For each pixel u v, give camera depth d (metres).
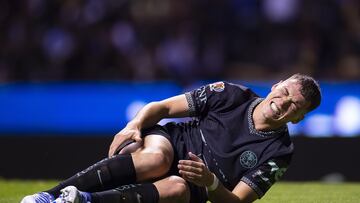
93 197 11.53
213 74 36.50
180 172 12.01
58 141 29.92
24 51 37.25
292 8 37.34
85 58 36.81
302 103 12.88
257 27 37.56
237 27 37.59
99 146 29.92
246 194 12.63
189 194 12.38
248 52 37.28
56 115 30.62
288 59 37.00
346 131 29.52
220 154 12.98
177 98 13.77
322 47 36.94
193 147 13.23
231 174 12.94
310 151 28.50
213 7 37.84
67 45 36.94
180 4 37.75
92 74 36.44
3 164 29.83
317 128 29.12
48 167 29.73
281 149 12.96
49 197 11.77
